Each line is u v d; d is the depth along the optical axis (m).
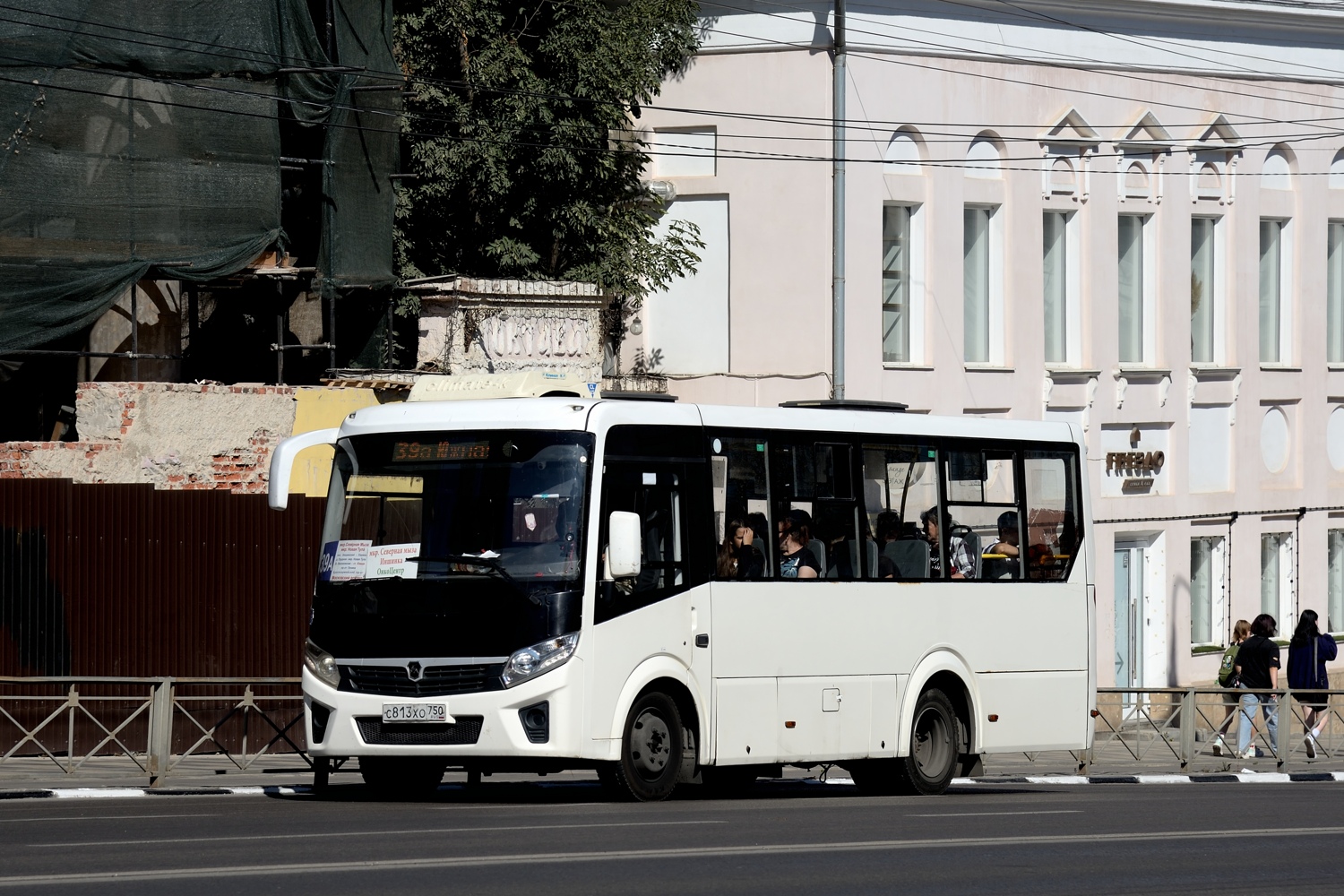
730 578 20.50
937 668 22.89
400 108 34.75
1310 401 50.19
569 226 38.00
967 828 17.53
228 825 16.38
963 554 23.44
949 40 43.12
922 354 43.16
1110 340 46.16
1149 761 31.36
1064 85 45.06
